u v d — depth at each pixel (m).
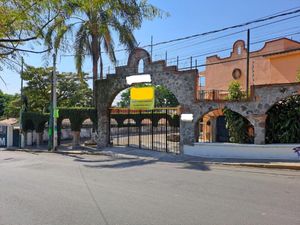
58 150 27.86
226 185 10.87
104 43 27.52
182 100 21.67
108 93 26.05
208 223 6.62
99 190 10.18
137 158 20.80
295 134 17.92
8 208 7.98
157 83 22.98
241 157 18.67
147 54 23.58
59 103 43.97
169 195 9.35
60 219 7.00
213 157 19.70
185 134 21.45
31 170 15.47
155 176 13.03
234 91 20.41
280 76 25.28
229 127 20.16
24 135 35.78
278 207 7.88
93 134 31.06
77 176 13.25
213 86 31.19
